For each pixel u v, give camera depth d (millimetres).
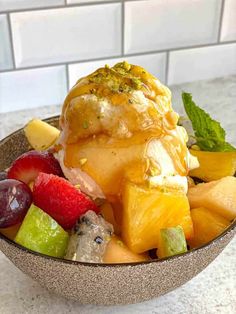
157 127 220
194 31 410
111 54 399
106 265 192
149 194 212
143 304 234
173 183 221
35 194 219
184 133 236
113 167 218
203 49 421
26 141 264
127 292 205
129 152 217
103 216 228
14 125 378
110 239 216
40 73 389
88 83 226
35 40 375
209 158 254
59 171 237
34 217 211
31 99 398
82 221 214
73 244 211
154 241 215
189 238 222
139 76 229
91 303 221
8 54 375
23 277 248
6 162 257
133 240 212
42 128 260
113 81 223
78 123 219
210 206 232
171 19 398
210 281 245
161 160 220
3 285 244
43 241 210
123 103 217
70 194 214
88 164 219
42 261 197
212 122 262
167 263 196
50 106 402
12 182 219
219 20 411
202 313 230
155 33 400
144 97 222
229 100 406
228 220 230
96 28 384
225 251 262
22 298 237
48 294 240
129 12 384
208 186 239
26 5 360
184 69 426
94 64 398
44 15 366
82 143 221
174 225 217
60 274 198
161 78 424
